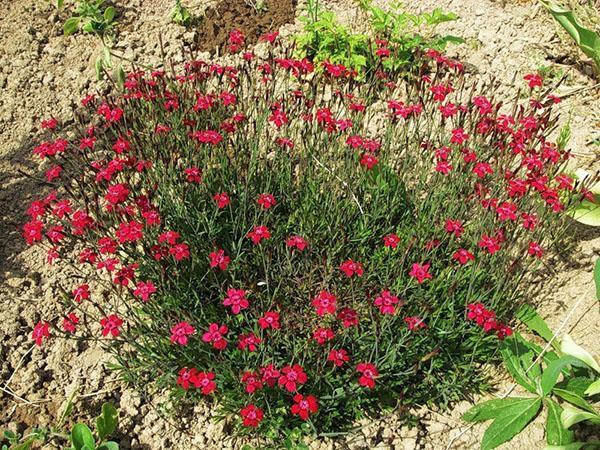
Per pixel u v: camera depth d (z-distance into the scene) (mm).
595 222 539
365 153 524
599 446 431
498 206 476
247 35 780
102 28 760
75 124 682
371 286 509
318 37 729
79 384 494
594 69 716
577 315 515
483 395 476
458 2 809
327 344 460
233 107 592
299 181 572
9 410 483
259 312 482
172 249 445
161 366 468
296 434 448
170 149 564
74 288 556
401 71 714
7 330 524
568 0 787
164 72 605
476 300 483
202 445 459
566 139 586
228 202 476
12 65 745
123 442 464
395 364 450
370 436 454
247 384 400
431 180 565
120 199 458
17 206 618
